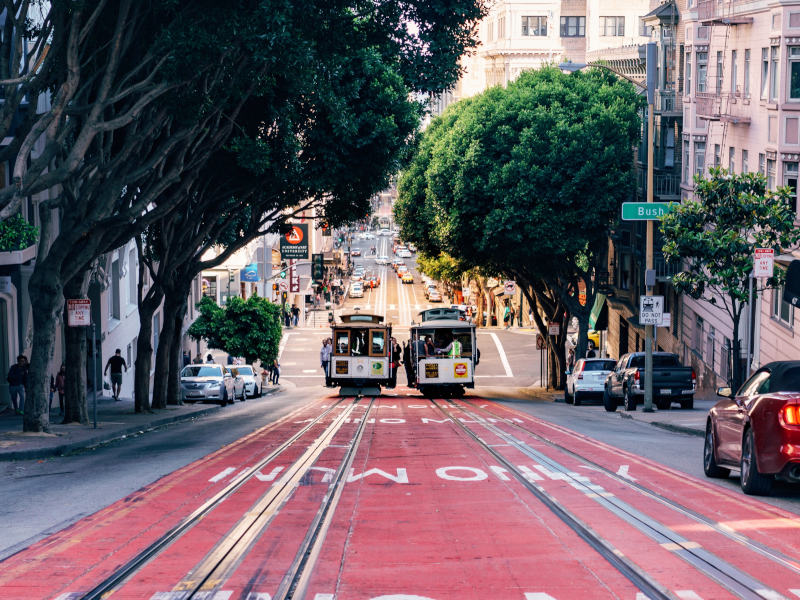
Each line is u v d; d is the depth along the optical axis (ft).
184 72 63.77
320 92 82.48
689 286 96.48
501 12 352.08
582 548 29.45
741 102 127.54
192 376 135.74
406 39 78.18
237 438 71.46
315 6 67.41
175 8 64.34
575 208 148.05
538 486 42.42
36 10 102.53
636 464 50.65
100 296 145.59
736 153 130.62
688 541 29.94
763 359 120.37
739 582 24.68
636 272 183.52
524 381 209.87
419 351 137.80
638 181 176.76
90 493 43.29
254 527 33.35
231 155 97.25
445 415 95.30
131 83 71.77
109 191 71.87
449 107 184.03
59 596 24.11
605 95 153.07
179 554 28.99
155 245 116.57
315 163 98.94
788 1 110.52
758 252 72.54
